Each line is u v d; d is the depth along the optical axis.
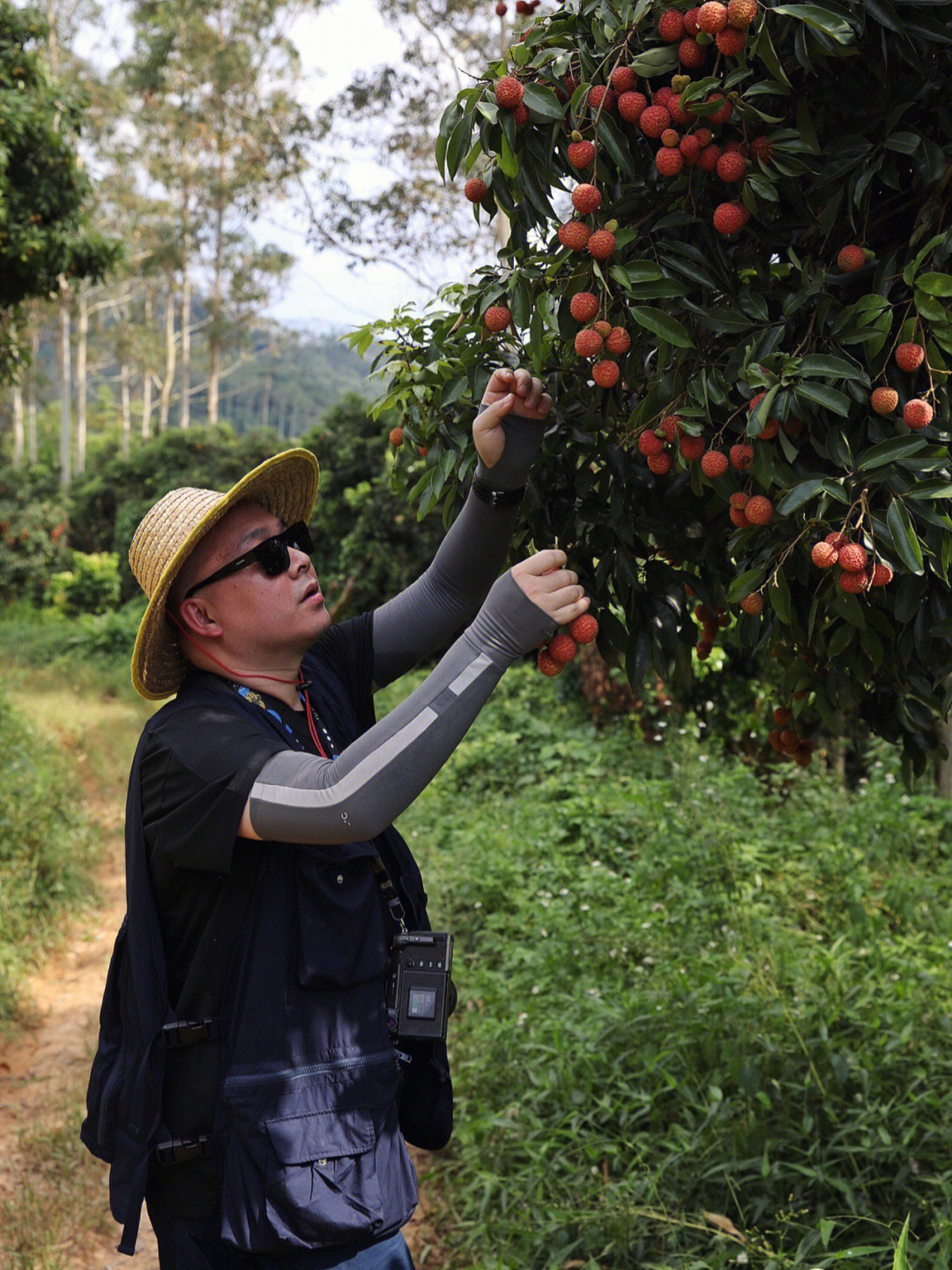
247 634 1.74
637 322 1.59
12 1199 3.46
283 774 1.52
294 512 1.98
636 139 1.67
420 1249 3.18
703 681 7.48
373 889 1.71
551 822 6.16
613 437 1.96
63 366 31.06
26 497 22.53
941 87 1.60
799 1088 3.08
